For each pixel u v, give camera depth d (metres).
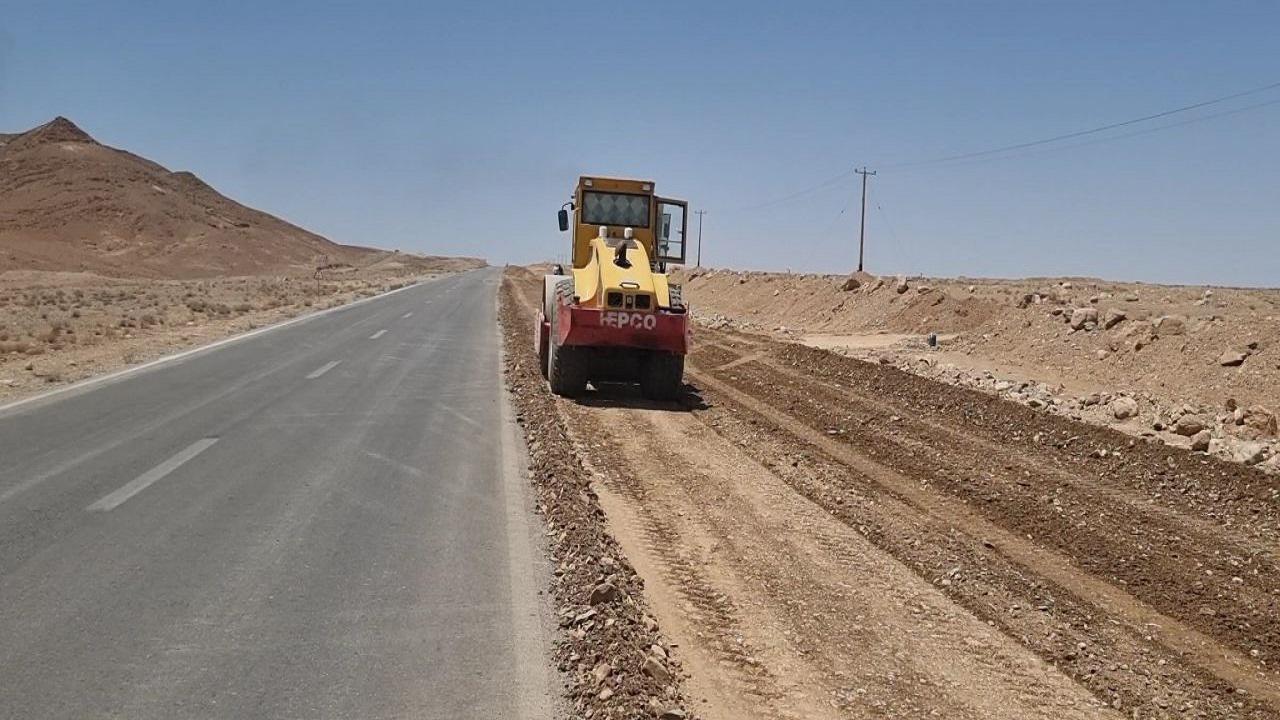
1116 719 5.53
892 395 17.47
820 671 5.82
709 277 57.31
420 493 9.09
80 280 67.00
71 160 150.00
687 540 8.38
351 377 17.11
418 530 7.87
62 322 26.31
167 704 4.70
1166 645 6.73
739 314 42.78
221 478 9.28
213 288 59.22
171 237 133.88
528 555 7.35
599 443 12.61
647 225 18.77
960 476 11.34
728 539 8.49
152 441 10.87
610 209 18.67
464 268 157.25
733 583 7.33
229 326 27.41
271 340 23.41
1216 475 11.11
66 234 122.94
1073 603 7.44
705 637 6.21
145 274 106.62
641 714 4.77
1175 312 20.48
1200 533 9.36
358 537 7.60
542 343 18.84
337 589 6.42
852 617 6.79
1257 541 9.13
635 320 15.87
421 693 4.96
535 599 6.42
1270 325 15.98
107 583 6.32
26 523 7.55
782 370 21.06
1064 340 20.70
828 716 5.22
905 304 30.80
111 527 7.54
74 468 9.42
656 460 11.74
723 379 20.19
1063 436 13.38
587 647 5.59
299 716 4.64
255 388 15.30
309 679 5.06
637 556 7.81
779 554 8.15
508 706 4.87
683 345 16.00
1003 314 25.09
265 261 139.62
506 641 5.70
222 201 181.75
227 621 5.79
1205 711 5.73
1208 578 8.10
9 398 13.49
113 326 25.80
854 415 15.42
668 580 7.29
